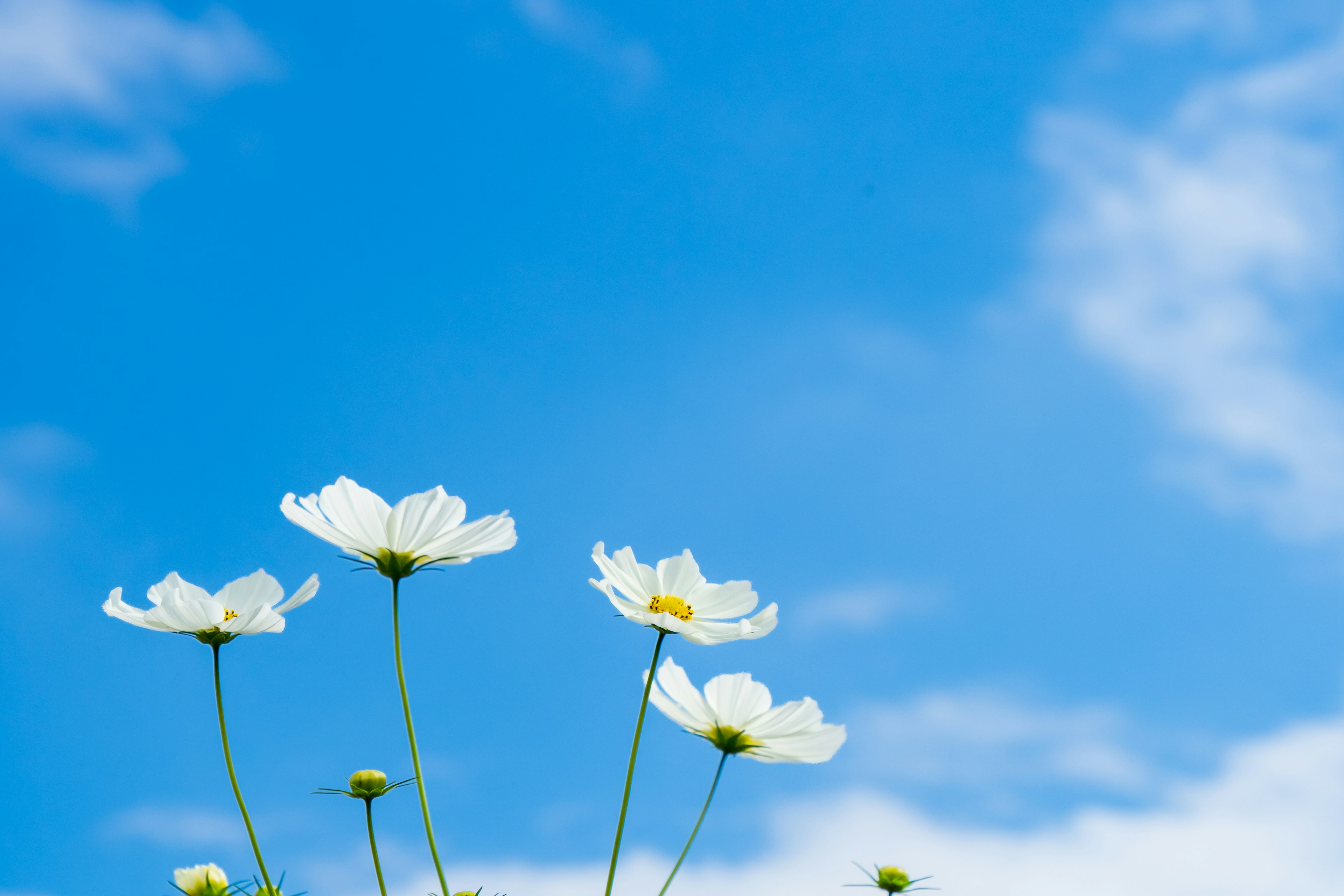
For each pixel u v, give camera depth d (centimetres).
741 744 108
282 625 109
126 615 109
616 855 105
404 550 107
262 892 108
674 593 113
